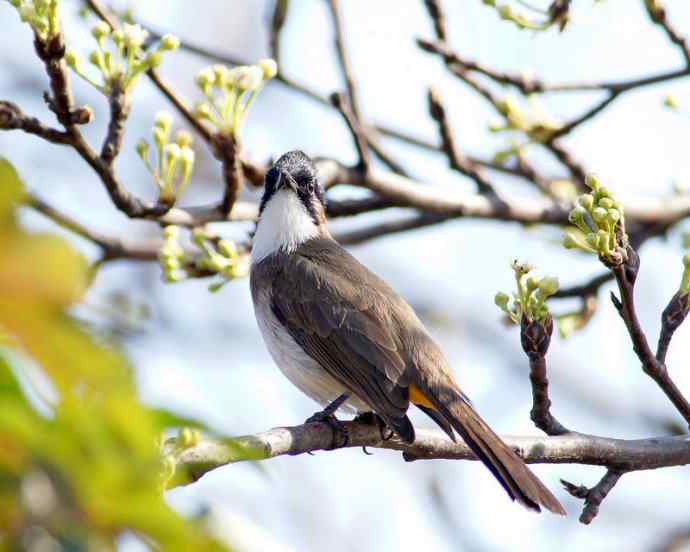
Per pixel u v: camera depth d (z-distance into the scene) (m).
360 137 12.53
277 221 12.36
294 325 11.50
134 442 3.59
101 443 3.56
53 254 3.47
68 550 3.43
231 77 9.93
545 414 9.21
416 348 10.77
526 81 12.72
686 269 8.57
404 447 9.70
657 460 9.38
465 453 9.73
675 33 12.38
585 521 9.15
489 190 13.56
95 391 3.50
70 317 3.49
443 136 13.22
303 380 11.53
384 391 10.29
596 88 12.77
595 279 13.24
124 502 3.54
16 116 8.64
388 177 12.86
